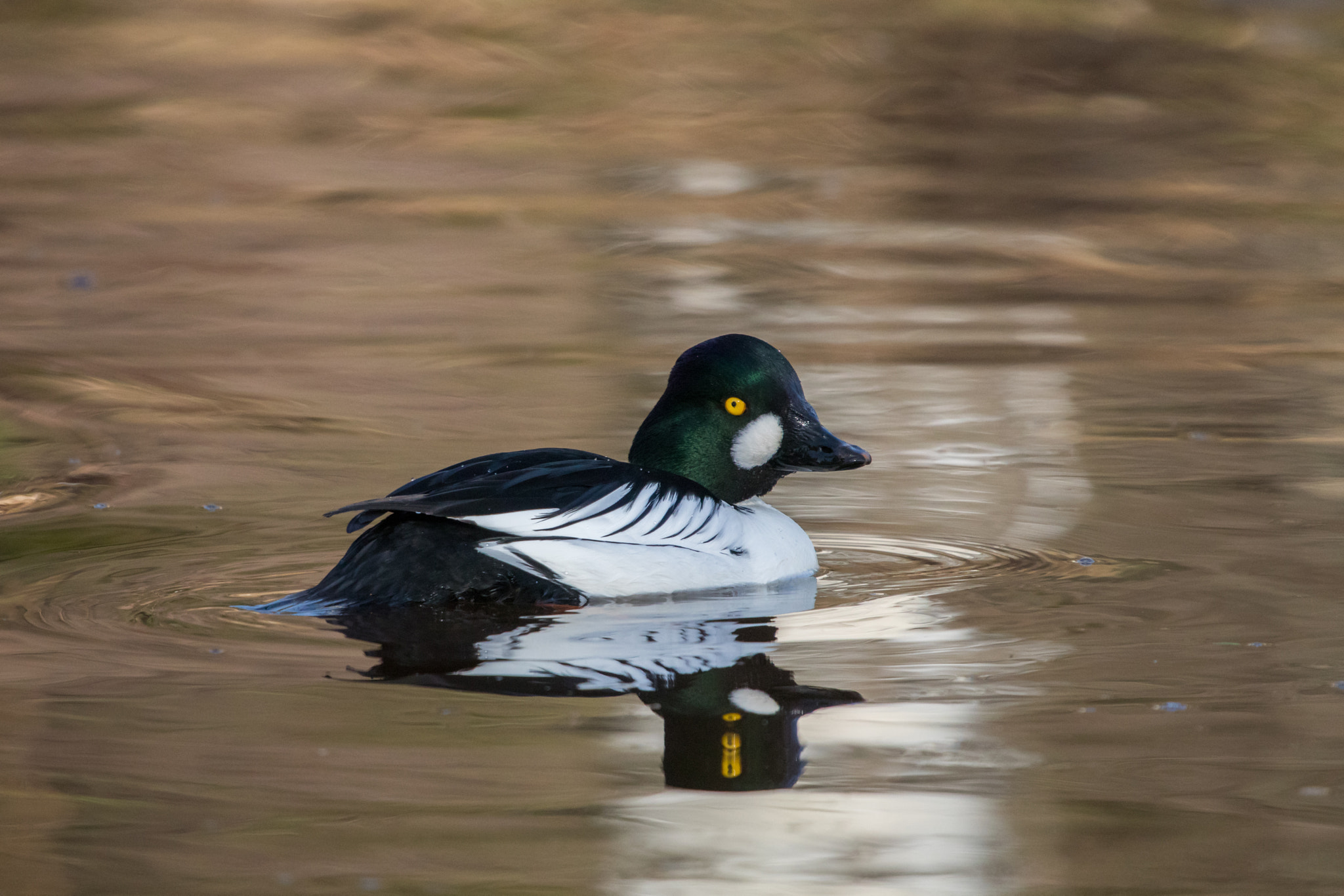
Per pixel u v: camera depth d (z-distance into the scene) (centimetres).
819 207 2334
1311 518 1052
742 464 970
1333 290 1886
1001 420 1336
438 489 851
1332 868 570
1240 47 3422
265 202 2330
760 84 3156
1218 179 2519
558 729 684
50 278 1894
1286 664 774
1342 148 2723
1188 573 932
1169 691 736
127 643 784
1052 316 1755
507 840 587
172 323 1698
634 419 1318
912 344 1614
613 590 855
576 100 3036
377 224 2216
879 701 721
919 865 574
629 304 1792
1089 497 1112
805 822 603
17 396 1398
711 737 676
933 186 2478
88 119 2814
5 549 966
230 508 1069
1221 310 1788
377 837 588
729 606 862
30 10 3550
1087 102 3055
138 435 1283
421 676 745
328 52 3309
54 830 589
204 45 3350
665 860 575
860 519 1065
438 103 2992
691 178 2523
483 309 1769
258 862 569
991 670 764
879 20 3609
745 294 1847
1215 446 1253
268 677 740
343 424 1317
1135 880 564
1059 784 636
